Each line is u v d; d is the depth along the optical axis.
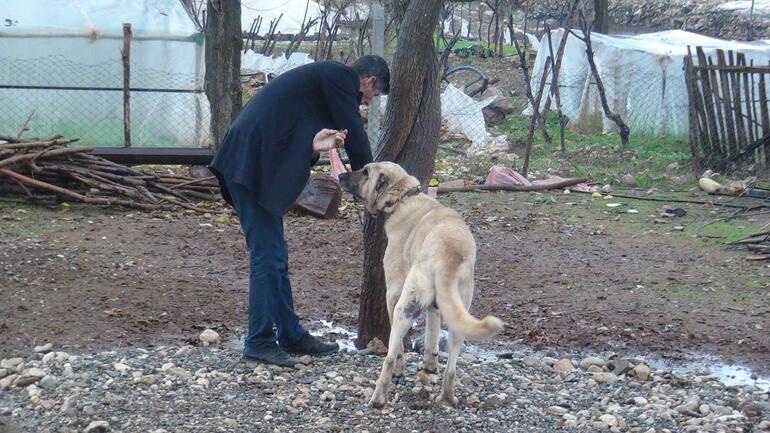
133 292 7.62
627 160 15.38
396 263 5.35
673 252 9.80
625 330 7.27
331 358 6.12
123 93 12.93
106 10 13.84
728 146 14.52
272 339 5.93
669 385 5.95
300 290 8.08
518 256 9.51
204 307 7.39
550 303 7.96
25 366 5.73
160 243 9.39
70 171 10.98
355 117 5.72
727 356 6.77
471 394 5.49
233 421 4.92
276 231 5.86
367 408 5.19
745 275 8.93
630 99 18.14
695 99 14.53
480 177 13.70
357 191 5.57
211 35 12.46
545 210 11.78
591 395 5.65
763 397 5.79
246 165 5.66
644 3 38.53
